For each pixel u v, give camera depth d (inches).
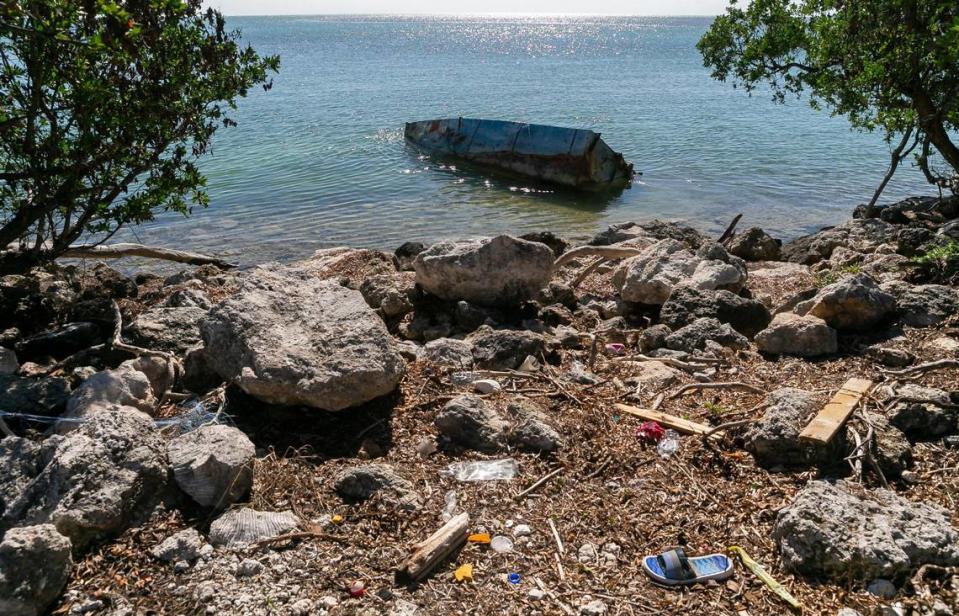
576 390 269.4
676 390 268.7
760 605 164.4
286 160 1063.0
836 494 187.8
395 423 244.1
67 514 175.2
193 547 177.6
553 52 4325.8
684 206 855.1
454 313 371.9
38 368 297.7
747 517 194.5
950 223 589.9
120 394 240.2
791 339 307.9
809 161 1075.9
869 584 167.2
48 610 161.0
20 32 270.4
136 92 343.9
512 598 166.1
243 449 202.7
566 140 967.0
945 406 232.2
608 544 185.2
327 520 191.8
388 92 1996.8
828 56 592.1
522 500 202.7
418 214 814.5
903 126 621.0
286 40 6294.3
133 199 372.5
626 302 406.9
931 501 198.5
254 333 251.6
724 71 700.7
